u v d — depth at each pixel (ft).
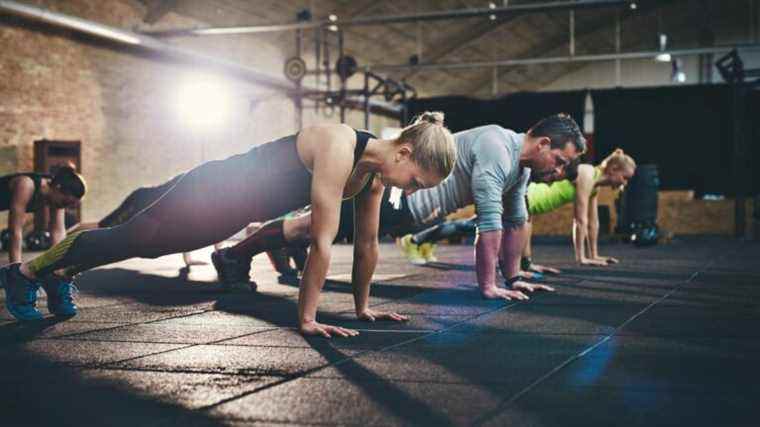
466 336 7.82
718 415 4.61
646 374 5.84
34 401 5.12
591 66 76.79
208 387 5.51
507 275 12.91
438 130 7.39
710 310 9.98
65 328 8.68
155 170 41.29
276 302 11.52
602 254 25.32
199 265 20.90
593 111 56.03
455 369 6.08
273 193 7.84
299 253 16.07
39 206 12.94
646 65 75.46
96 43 37.35
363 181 8.01
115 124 38.63
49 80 34.94
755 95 53.67
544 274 16.33
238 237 40.55
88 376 5.94
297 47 45.85
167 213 7.95
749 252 26.20
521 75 73.10
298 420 4.58
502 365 6.24
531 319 9.15
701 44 65.82
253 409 4.86
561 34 66.44
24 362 6.55
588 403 4.92
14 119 33.30
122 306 11.01
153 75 41.04
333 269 18.94
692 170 55.21
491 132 11.35
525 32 63.41
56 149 34.19
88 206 37.06
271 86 51.62
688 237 41.09
